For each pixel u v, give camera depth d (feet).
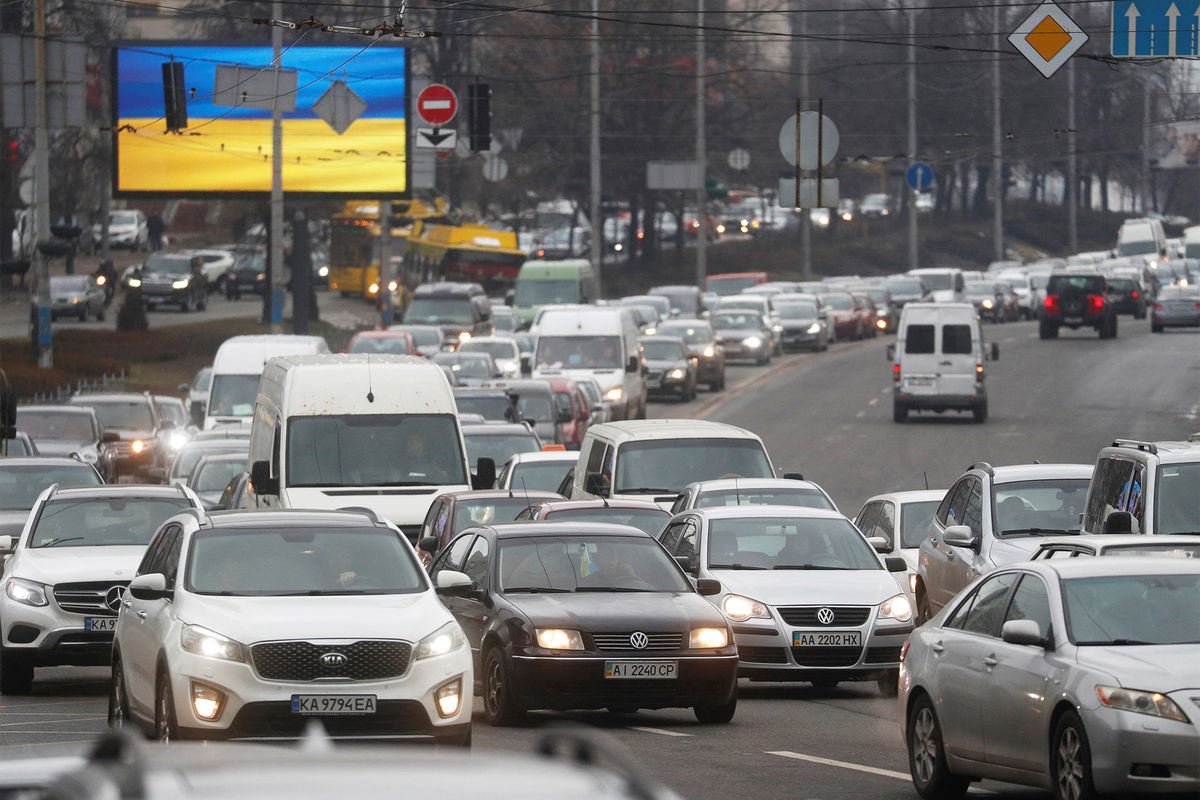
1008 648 110.01
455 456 244.01
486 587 161.58
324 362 250.16
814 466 402.11
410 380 247.91
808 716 163.53
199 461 316.19
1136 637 106.32
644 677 151.02
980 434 455.63
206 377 477.36
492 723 155.74
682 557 187.52
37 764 69.05
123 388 561.43
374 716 123.75
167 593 133.18
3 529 232.73
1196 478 157.17
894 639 175.42
